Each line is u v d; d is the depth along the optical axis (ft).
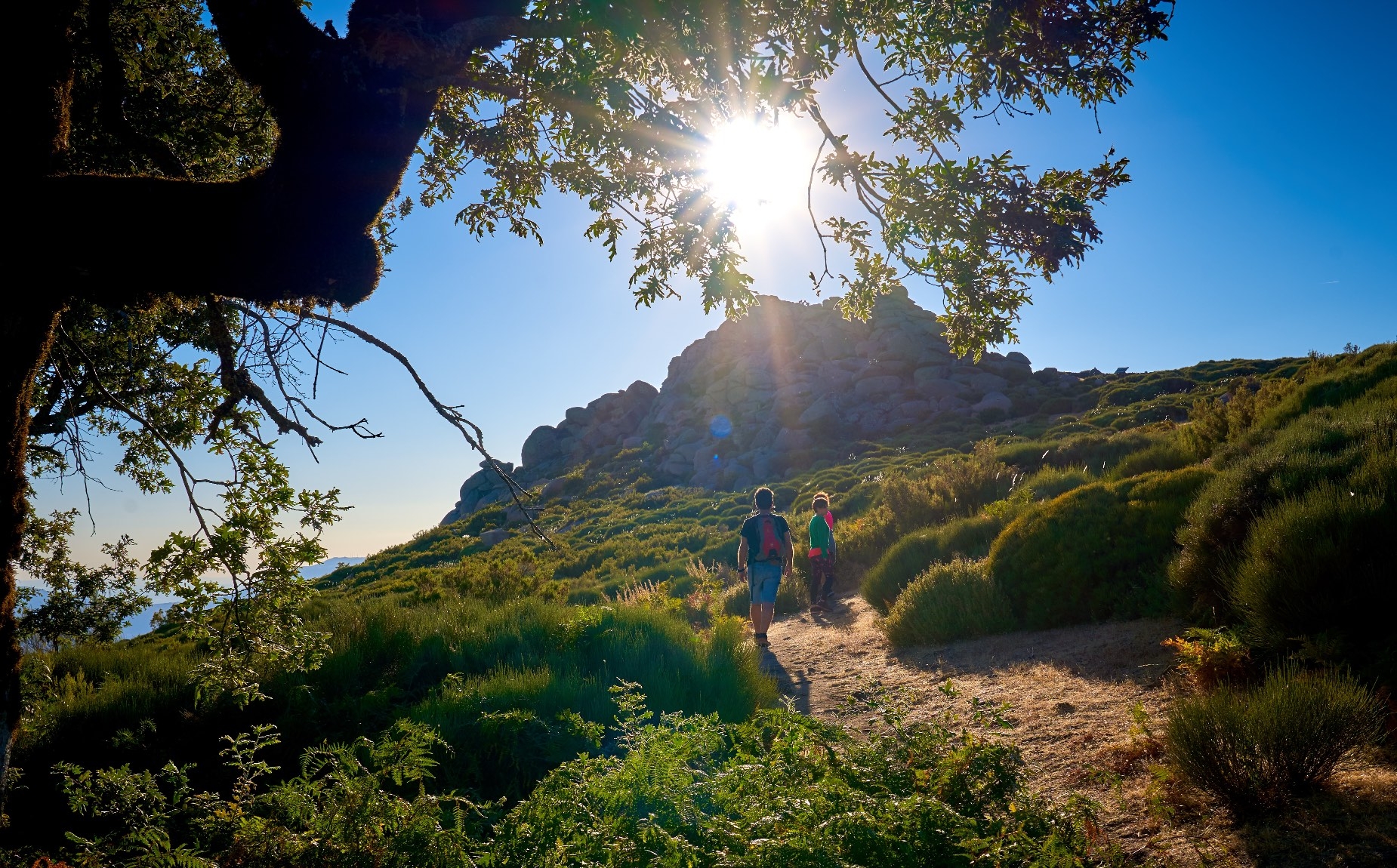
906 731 12.37
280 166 10.37
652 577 65.92
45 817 16.69
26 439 11.12
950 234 13.12
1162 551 25.18
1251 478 22.40
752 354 198.80
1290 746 11.33
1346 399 40.09
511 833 10.25
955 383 166.71
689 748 12.05
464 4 11.38
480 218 18.04
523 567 81.71
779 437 155.12
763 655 31.50
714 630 28.66
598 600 56.75
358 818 10.57
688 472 164.66
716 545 78.07
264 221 10.30
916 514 52.80
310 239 10.57
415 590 62.64
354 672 25.13
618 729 18.29
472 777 16.49
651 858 9.48
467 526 157.38
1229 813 11.47
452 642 29.04
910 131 14.44
